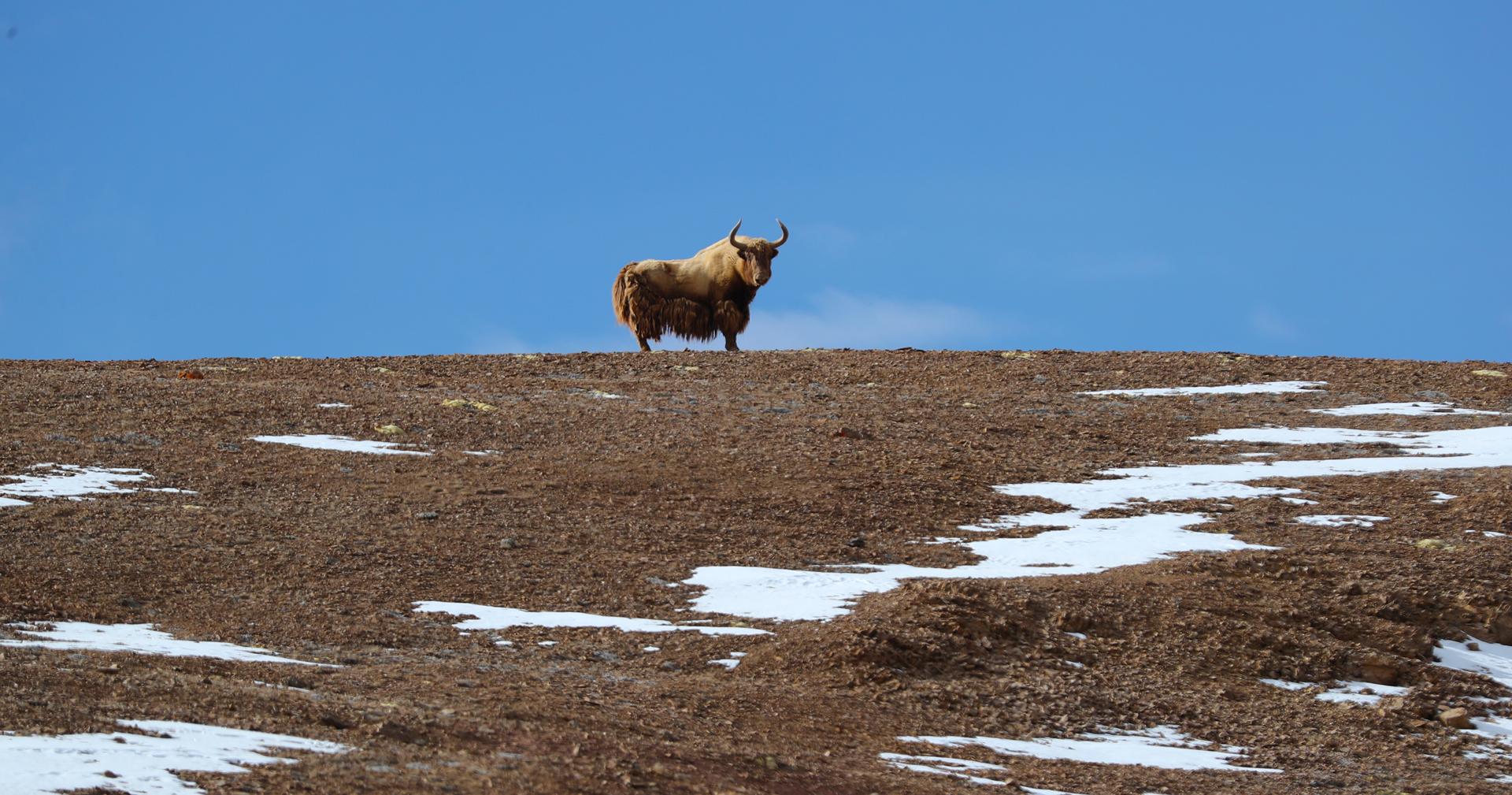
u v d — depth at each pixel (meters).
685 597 58.75
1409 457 90.00
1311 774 41.81
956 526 73.69
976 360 125.56
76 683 35.91
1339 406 107.75
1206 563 62.78
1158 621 55.47
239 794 27.42
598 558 64.75
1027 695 48.09
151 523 66.50
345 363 123.69
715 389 111.88
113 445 82.94
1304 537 70.44
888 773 37.34
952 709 46.56
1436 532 70.81
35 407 91.94
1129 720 46.88
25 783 26.12
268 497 73.38
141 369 117.62
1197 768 41.53
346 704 37.28
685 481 80.31
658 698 43.75
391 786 29.39
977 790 36.25
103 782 26.80
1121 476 85.31
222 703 35.44
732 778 34.41
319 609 54.72
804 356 128.75
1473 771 43.41
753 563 65.00
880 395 110.62
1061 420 101.69
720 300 145.38
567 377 118.62
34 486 72.50
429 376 117.25
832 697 46.44
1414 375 118.56
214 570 59.47
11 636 45.16
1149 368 122.06
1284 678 52.09
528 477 79.81
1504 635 57.75
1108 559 65.94
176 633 49.62
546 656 49.56
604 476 80.69
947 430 96.94
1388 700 49.56
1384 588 59.69
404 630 52.25
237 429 89.38
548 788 30.95
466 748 33.75
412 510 71.81
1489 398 109.50
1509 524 71.69
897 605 54.78
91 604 53.03
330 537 65.88
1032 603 55.69
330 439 87.75
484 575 61.19
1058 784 38.12
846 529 71.88
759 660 49.81
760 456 86.88
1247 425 100.88
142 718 32.94
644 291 144.00
